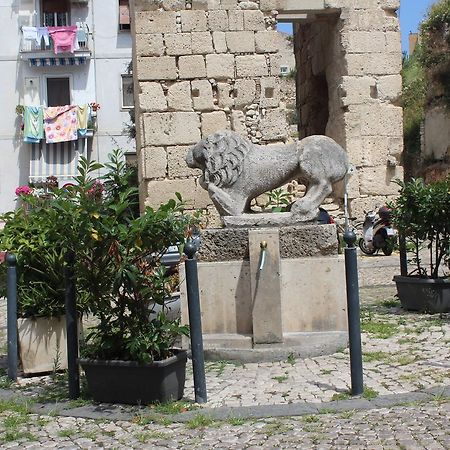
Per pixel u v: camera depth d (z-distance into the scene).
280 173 8.54
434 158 31.91
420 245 11.48
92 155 36.12
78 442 5.48
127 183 7.04
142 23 18.39
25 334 7.80
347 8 19.45
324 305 8.19
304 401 6.23
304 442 5.18
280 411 5.94
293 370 7.36
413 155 33.72
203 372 6.37
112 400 6.43
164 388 6.30
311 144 8.55
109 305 6.44
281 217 8.43
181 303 8.20
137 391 6.32
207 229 8.36
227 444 5.24
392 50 19.69
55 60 35.72
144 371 6.24
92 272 6.43
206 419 5.80
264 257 7.92
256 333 7.91
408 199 10.62
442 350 7.90
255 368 7.57
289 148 8.62
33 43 35.72
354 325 6.36
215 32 18.56
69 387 6.74
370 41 19.58
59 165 35.88
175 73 18.47
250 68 18.66
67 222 6.33
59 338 7.93
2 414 6.36
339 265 8.16
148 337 6.24
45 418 6.16
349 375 7.01
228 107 18.59
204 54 18.52
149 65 18.39
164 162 18.36
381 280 14.35
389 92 19.67
